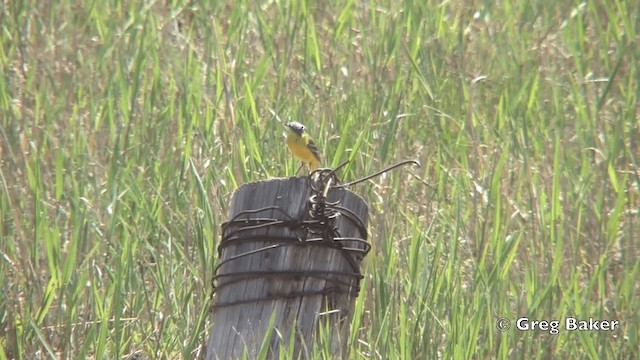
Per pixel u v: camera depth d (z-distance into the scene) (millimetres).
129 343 10930
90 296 11016
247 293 8453
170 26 17156
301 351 8320
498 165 12438
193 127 14039
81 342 10836
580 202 12594
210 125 13852
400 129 14555
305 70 15898
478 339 10828
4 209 11789
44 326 10758
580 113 14688
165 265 11711
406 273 11367
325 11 17891
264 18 17281
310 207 8422
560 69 16391
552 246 12164
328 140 13367
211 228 11398
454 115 15344
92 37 16938
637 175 13273
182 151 13688
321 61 16297
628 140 14422
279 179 8531
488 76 16156
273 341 8359
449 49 16672
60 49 16375
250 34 16906
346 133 12234
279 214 8445
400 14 17141
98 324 10875
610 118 15125
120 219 12031
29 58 15992
